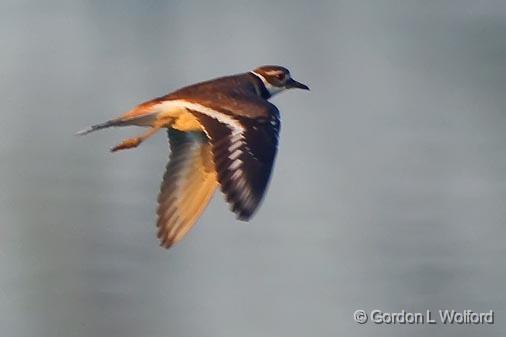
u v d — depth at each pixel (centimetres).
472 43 3025
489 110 2536
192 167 953
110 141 2180
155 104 943
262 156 853
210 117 907
